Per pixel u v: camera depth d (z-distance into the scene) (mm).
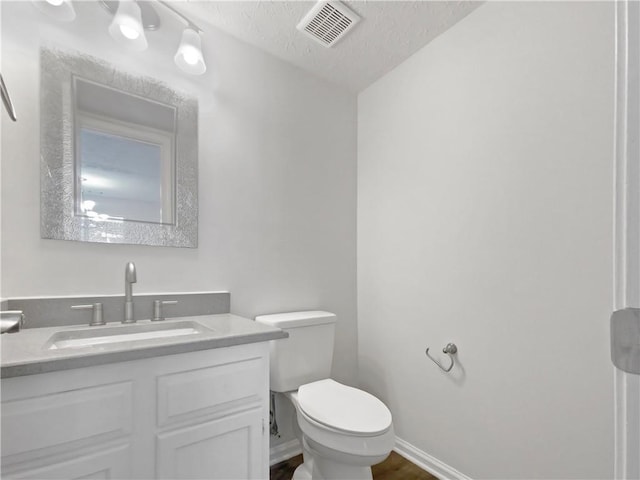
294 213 1862
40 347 883
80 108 1258
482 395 1444
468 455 1488
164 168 1437
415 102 1811
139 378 899
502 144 1406
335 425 1205
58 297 1178
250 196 1696
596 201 1130
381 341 1961
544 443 1238
